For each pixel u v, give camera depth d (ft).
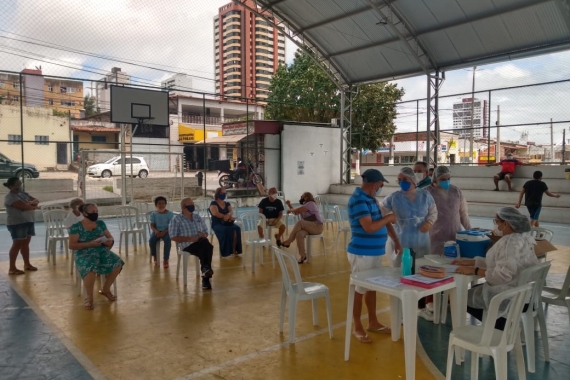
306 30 51.29
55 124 81.76
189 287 20.15
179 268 21.93
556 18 37.14
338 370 11.89
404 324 10.50
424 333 14.62
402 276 11.93
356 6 44.09
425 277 11.37
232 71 271.08
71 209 24.90
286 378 11.46
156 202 24.52
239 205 55.31
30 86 92.53
